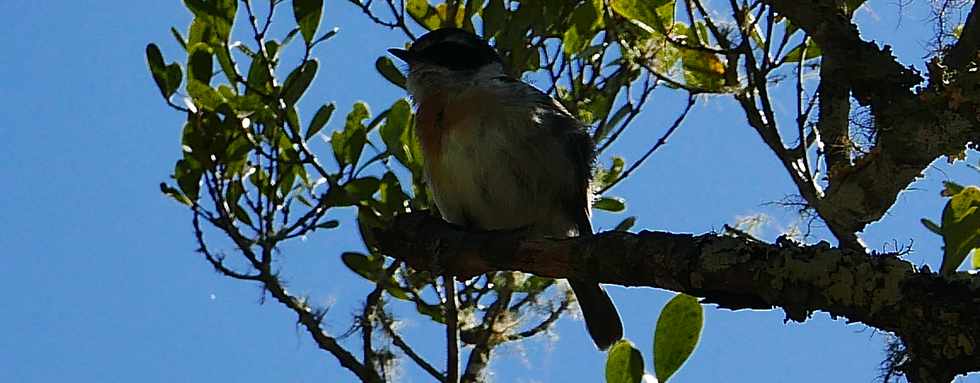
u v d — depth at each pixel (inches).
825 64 300.4
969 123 278.4
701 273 250.1
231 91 449.4
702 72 399.5
